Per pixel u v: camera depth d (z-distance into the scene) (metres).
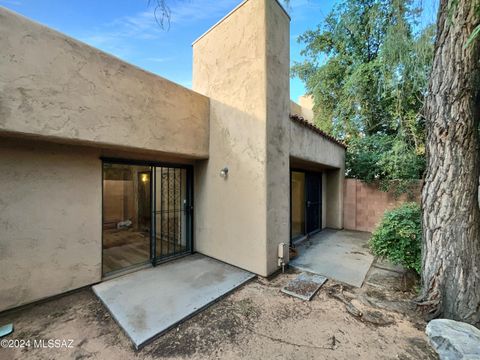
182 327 2.99
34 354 2.51
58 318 3.17
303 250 6.29
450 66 2.95
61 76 3.26
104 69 3.73
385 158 7.96
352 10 9.65
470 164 2.87
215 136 5.41
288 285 4.15
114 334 2.84
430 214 3.17
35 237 3.50
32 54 3.01
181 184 5.98
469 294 2.80
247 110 4.69
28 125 2.97
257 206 4.52
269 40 4.50
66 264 3.79
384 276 4.59
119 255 5.64
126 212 7.99
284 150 5.05
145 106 4.30
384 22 7.60
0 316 3.18
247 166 4.70
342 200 9.27
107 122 3.76
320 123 11.72
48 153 3.62
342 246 6.67
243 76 4.75
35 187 3.50
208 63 5.58
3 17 2.79
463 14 2.82
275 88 4.71
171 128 4.75
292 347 2.63
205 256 5.67
